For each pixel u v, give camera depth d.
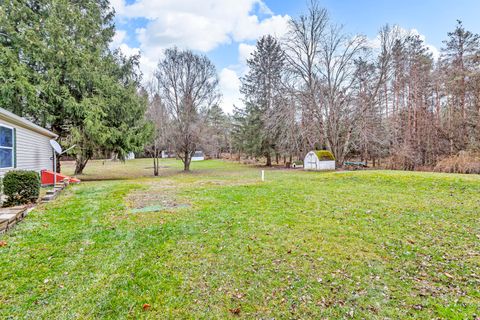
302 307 2.58
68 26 13.99
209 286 2.96
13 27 11.76
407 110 20.19
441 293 2.78
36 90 11.93
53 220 5.38
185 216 5.76
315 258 3.64
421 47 23.59
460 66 18.31
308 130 20.75
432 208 6.29
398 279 3.08
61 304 2.60
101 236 4.46
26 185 6.88
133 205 6.90
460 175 10.41
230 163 33.62
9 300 2.64
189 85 22.84
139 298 2.71
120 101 15.35
